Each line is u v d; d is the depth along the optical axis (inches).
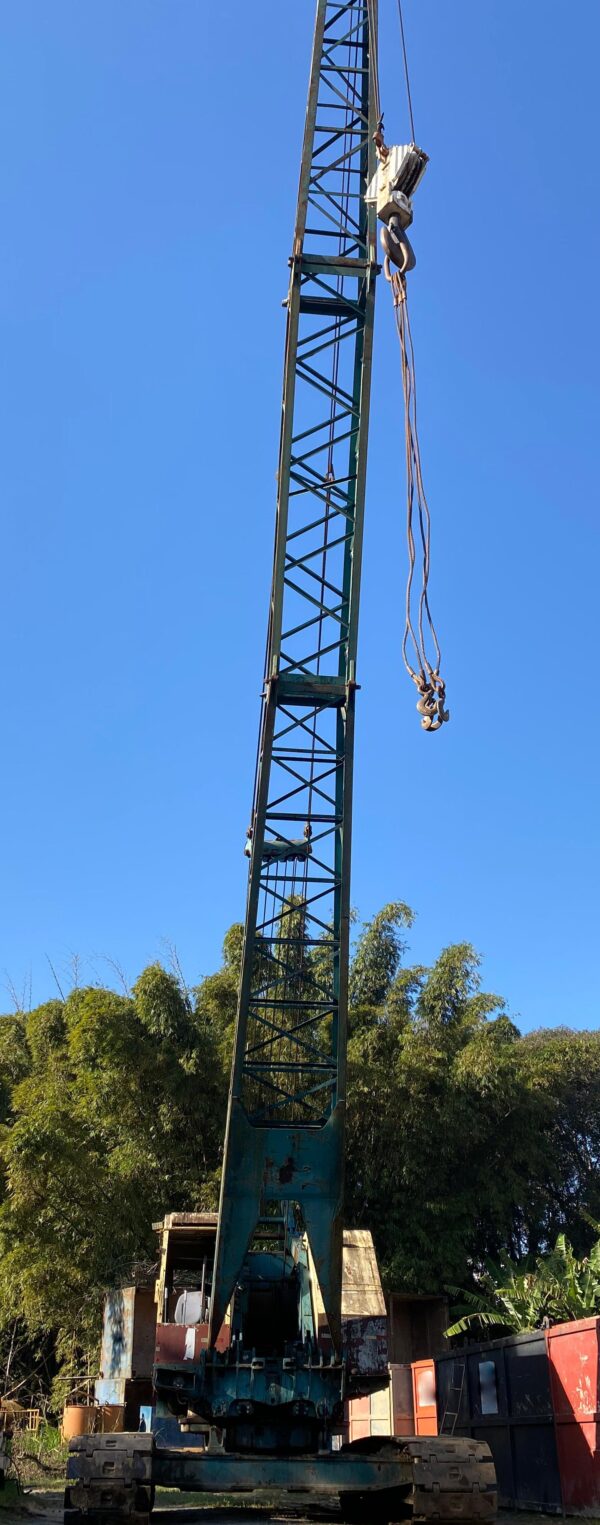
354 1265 714.2
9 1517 469.1
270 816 489.1
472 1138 1029.2
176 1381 452.8
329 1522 495.2
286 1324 488.4
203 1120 1000.2
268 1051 833.5
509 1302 844.0
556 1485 518.6
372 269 536.4
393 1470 410.3
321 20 572.4
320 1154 455.8
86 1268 917.2
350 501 521.7
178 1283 589.9
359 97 564.1
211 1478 404.5
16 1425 984.3
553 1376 528.7
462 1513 393.7
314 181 551.5
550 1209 1151.6
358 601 510.6
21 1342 1121.4
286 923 546.6
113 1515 386.9
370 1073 1016.9
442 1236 989.8
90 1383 946.1
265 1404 437.7
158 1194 969.5
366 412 526.3
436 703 472.4
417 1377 754.8
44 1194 937.5
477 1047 1029.8
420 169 507.2
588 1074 1235.2
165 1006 1002.7
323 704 506.6
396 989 1135.0
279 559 510.9
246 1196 450.6
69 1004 1083.9
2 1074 1230.3
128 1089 987.9
